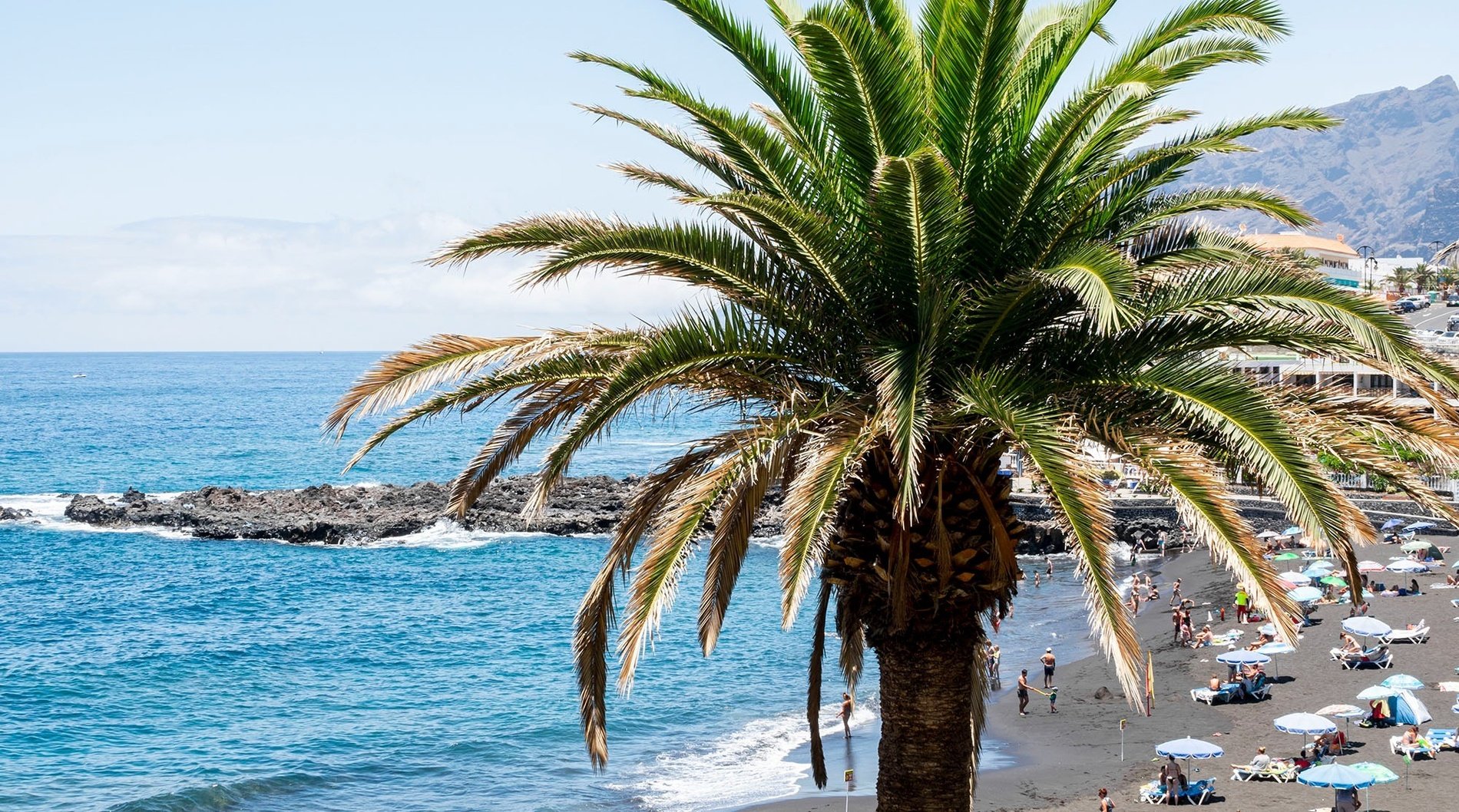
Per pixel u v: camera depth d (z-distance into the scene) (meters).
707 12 10.05
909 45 10.71
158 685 46.44
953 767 10.35
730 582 11.11
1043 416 8.82
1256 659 37.81
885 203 9.16
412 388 9.77
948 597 10.06
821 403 9.82
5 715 42.03
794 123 10.52
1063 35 10.57
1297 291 9.11
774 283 10.28
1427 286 168.25
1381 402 10.06
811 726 14.23
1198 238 10.53
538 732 39.81
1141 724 37.44
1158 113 10.07
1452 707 33.72
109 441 163.75
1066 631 55.97
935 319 9.39
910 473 8.07
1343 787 25.45
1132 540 77.81
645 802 32.50
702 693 44.56
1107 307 7.70
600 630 10.91
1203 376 8.93
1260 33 9.40
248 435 175.75
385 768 36.09
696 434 178.25
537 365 10.06
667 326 9.78
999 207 9.97
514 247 10.07
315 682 47.28
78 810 31.83
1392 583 52.16
